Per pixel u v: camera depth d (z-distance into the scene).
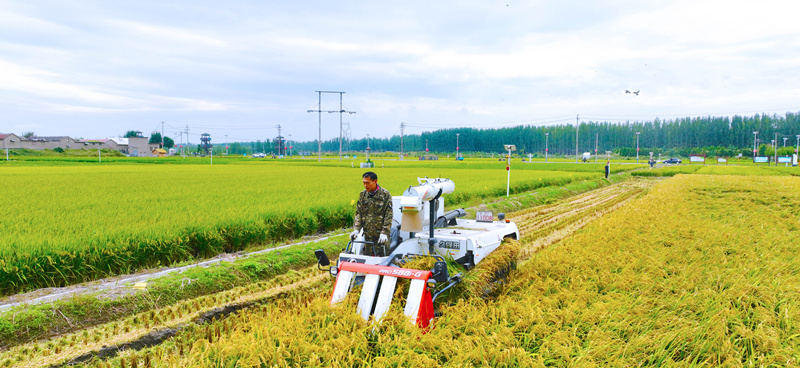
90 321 5.24
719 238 8.48
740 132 154.38
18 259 6.23
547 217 14.07
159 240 7.66
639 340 4.24
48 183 20.73
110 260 7.09
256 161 74.12
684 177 33.31
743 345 4.32
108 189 17.52
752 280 5.78
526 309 4.78
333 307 4.51
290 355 3.81
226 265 7.07
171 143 160.62
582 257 6.82
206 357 3.94
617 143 176.38
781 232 9.52
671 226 9.82
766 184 24.11
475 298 5.11
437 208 6.66
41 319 5.04
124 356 4.47
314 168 44.28
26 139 101.44
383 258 5.14
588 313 4.75
